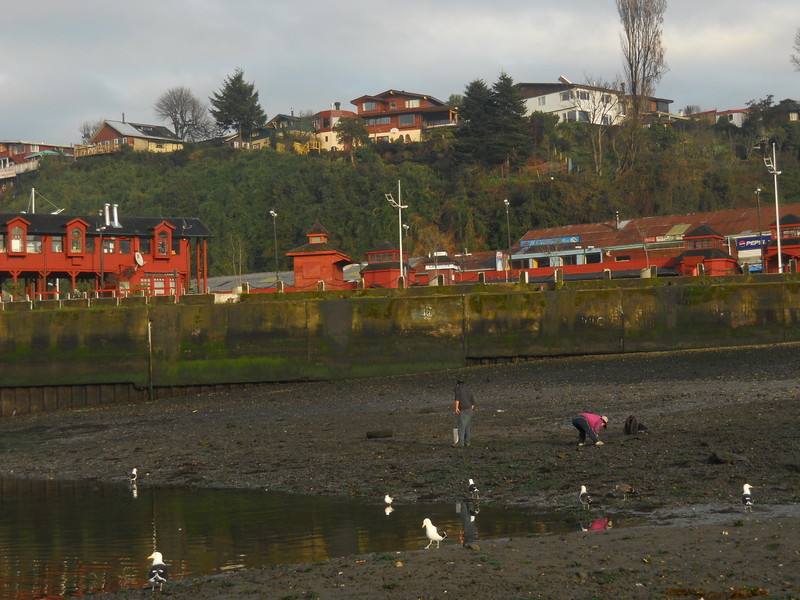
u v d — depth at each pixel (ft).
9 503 79.30
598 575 40.34
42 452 122.72
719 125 558.56
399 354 185.06
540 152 495.00
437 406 134.21
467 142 474.08
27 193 567.18
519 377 161.48
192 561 52.19
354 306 186.39
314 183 465.06
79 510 73.67
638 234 334.03
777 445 75.92
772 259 264.93
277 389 183.01
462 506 64.39
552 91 571.69
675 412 106.63
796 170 453.17
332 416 133.69
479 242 415.85
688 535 47.44
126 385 196.75
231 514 67.51
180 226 295.48
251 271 433.48
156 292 286.25
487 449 88.48
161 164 580.71
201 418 150.71
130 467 99.09
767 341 176.14
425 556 47.11
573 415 111.75
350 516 63.41
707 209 419.33
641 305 179.32
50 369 199.62
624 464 73.97
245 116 631.15
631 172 431.84
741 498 58.13
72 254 271.49
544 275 295.07
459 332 183.83
